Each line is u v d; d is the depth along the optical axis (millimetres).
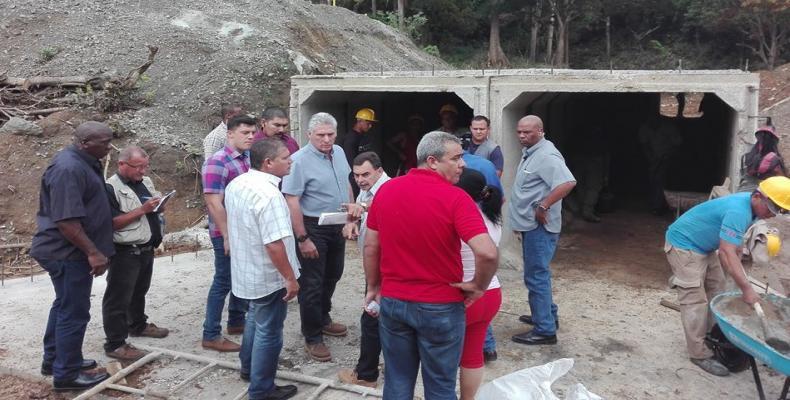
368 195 4688
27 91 10555
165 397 4289
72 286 4195
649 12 38344
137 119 10250
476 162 4449
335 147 5055
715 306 4359
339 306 6074
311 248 4648
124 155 4652
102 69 11500
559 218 5133
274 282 4008
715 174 11008
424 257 3260
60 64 11680
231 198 3998
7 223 8367
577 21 38156
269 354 4086
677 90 6391
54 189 3963
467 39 37500
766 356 3793
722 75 6234
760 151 5863
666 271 7297
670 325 5668
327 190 4824
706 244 4641
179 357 4859
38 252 4160
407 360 3475
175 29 12875
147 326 5336
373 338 4344
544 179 4996
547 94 8195
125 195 4641
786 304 4395
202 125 10711
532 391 3789
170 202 9219
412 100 10656
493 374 4711
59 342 4285
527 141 5168
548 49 36062
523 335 5293
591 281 6930
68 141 9398
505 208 7266
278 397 4234
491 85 7012
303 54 13461
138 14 13680
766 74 17672
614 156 12336
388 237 3361
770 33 32344
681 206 9141
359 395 4320
